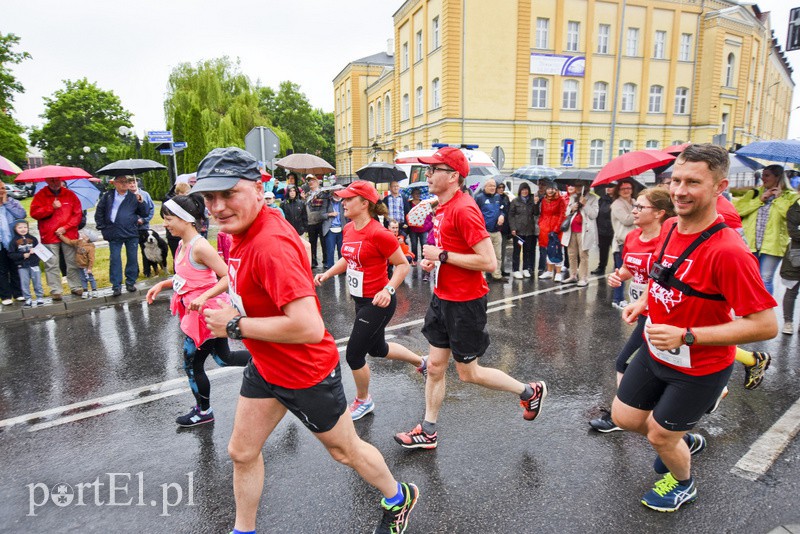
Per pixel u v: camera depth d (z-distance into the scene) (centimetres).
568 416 374
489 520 259
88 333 604
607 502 271
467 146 1493
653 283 236
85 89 5412
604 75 2767
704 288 214
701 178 206
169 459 326
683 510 263
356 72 4569
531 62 2570
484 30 2466
